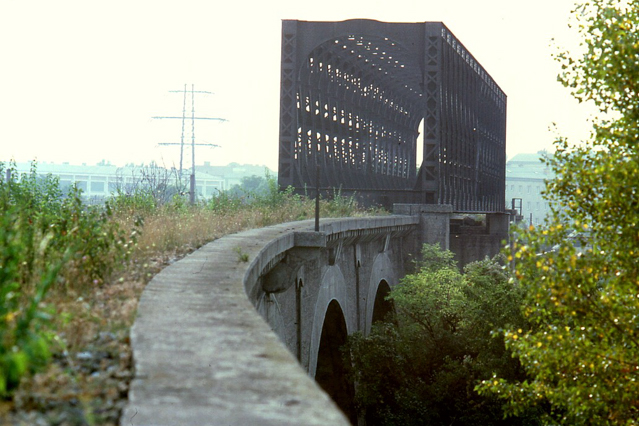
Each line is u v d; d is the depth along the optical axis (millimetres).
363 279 44125
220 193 35906
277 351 7387
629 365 17141
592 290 17453
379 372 39531
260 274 17672
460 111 70812
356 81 79000
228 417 5371
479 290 37344
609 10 16609
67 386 6426
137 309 9672
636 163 16359
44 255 11242
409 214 59969
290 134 62312
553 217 17625
